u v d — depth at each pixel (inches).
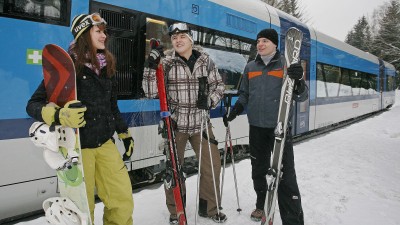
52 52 73.1
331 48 356.8
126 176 84.4
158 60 93.6
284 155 97.8
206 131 106.5
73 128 71.4
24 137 106.7
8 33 101.7
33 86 107.7
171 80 103.6
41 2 109.1
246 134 219.1
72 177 75.1
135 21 139.0
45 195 114.2
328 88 350.3
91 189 80.5
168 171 94.6
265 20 230.2
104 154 81.7
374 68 576.4
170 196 108.4
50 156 74.7
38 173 111.3
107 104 81.4
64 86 73.2
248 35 211.9
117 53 132.7
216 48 184.7
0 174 102.3
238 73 203.6
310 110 307.7
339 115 393.4
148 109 147.8
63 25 115.0
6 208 105.6
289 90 94.5
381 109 665.0
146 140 147.5
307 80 296.8
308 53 297.4
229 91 195.5
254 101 107.8
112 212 83.6
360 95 485.7
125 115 137.9
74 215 75.0
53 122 69.1
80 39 75.7
